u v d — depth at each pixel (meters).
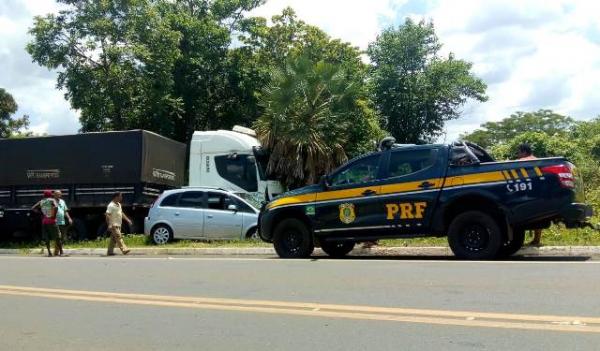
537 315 5.84
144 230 17.52
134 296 7.84
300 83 22.03
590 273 8.12
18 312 7.12
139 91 30.22
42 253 16.81
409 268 9.14
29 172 19.42
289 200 11.75
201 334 5.76
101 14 29.36
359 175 11.20
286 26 34.41
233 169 18.22
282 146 21.25
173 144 20.41
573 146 37.97
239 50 33.91
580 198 9.98
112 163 18.56
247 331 5.79
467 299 6.70
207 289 8.14
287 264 10.38
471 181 10.12
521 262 9.45
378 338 5.32
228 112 34.59
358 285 7.87
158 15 30.67
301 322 6.04
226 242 15.72
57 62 29.30
